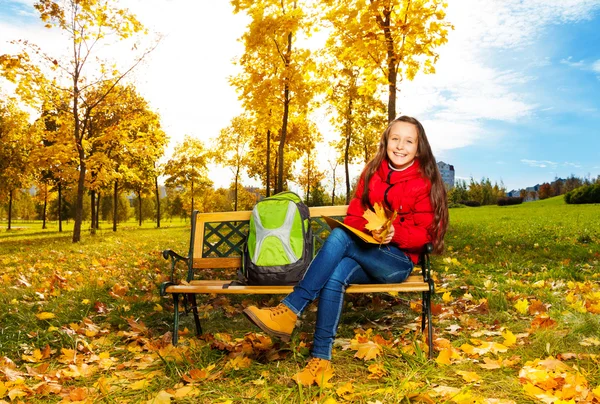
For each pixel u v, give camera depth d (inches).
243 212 151.7
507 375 102.5
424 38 346.3
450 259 268.4
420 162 119.4
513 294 175.8
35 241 707.4
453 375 103.0
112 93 701.9
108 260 357.1
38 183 1269.7
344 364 111.9
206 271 277.3
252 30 517.3
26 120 941.2
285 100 589.6
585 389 88.0
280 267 121.3
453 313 155.3
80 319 163.6
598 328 129.3
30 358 124.2
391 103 362.9
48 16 599.2
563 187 2625.5
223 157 1312.7
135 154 805.2
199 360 116.3
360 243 114.2
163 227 1376.7
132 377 109.7
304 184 1514.5
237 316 168.6
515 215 912.3
